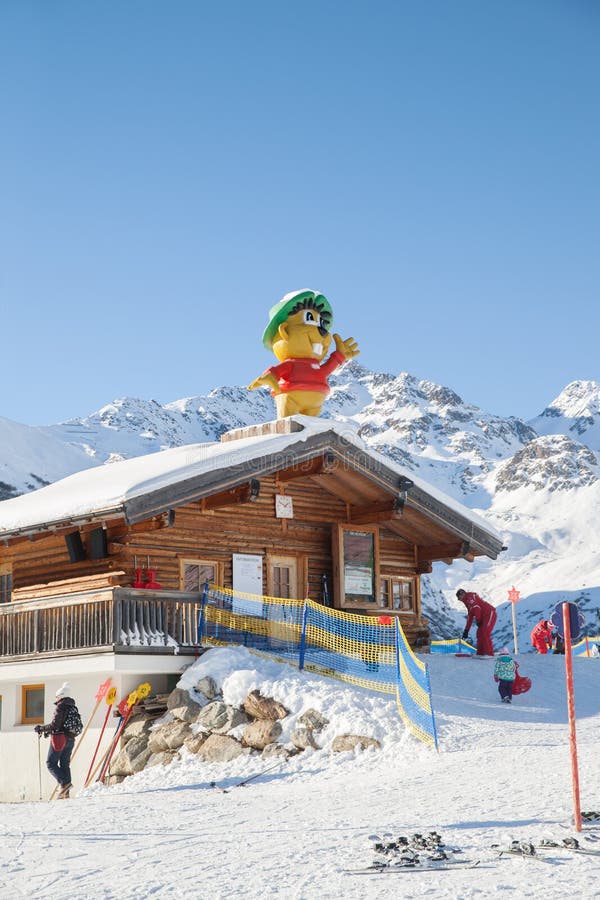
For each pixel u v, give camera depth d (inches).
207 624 862.5
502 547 1114.7
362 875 327.6
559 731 721.0
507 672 827.4
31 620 871.1
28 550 1019.3
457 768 577.6
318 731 698.2
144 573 911.0
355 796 514.0
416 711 685.3
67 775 703.7
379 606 1074.7
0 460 7770.7
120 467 1076.5
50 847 410.6
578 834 371.9
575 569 6909.5
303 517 1050.7
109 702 799.7
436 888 306.5
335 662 830.5
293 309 1075.9
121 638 802.2
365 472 1008.2
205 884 324.5
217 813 501.0
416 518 1104.2
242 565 993.5
